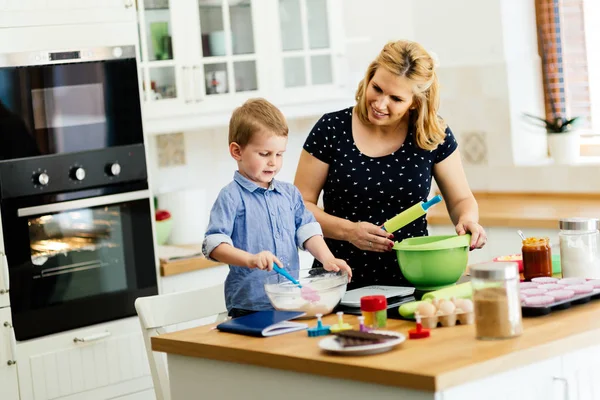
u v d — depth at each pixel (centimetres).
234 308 285
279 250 290
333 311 270
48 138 392
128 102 414
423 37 562
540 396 226
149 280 421
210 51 462
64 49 396
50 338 393
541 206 497
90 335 403
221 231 277
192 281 441
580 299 255
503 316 223
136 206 417
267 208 289
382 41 550
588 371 240
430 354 213
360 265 318
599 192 506
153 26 443
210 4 461
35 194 389
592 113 528
